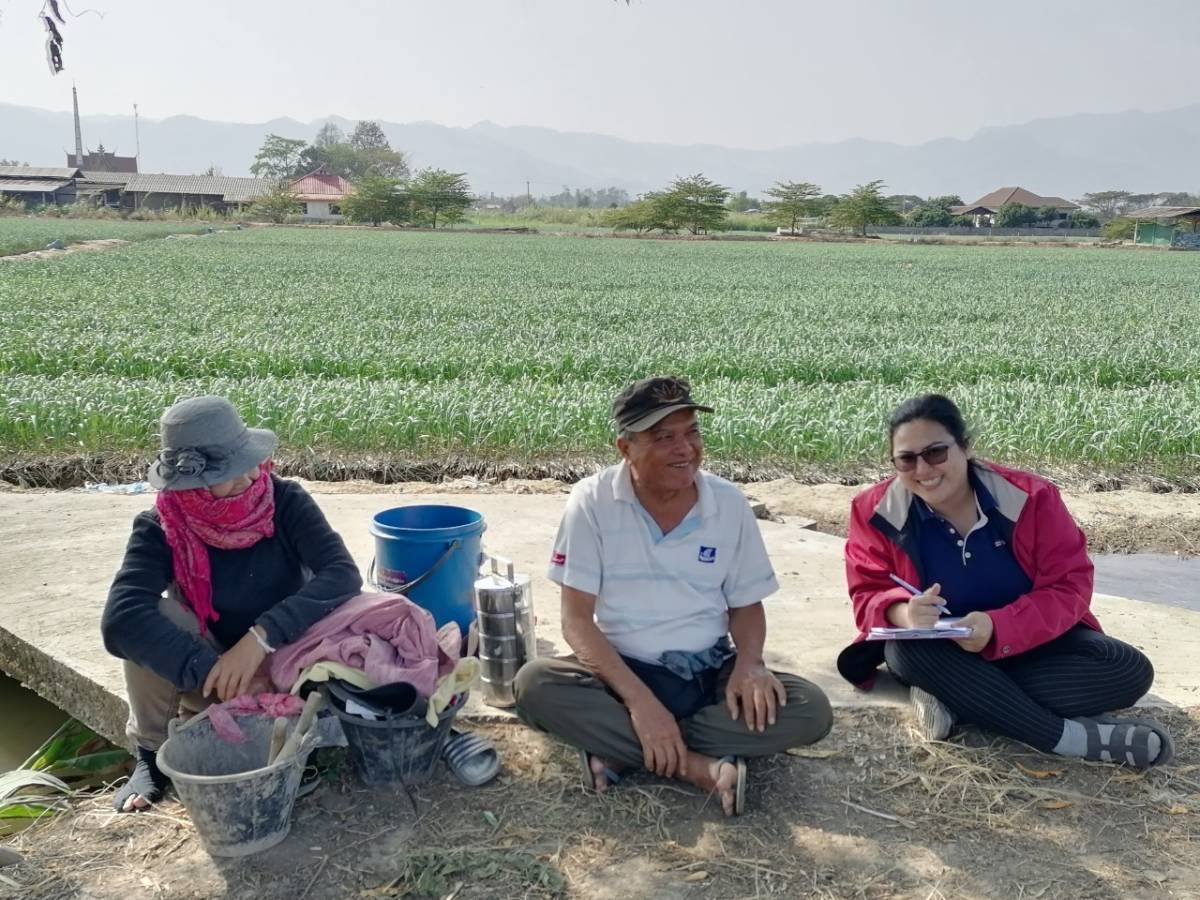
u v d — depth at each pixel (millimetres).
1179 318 23594
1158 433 9797
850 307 25391
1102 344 17312
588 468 9375
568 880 3133
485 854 3234
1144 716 4086
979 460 4020
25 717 5098
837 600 5449
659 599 3734
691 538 3697
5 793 3797
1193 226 82688
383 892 3090
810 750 3846
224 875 3188
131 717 3738
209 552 3676
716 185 88562
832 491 8500
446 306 23094
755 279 36531
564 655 4582
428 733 3564
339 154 151625
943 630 3732
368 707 3498
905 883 3102
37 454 9172
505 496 7684
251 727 3473
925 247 72812
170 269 32969
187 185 105625
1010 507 3863
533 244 64188
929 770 3729
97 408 9695
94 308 20359
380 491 8281
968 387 12938
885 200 90938
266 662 3635
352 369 13742
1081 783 3650
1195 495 8758
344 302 23375
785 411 10297
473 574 4488
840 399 11047
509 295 26734
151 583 3602
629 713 3582
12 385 10797
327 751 3791
